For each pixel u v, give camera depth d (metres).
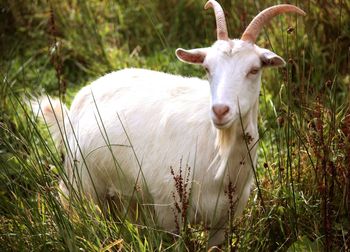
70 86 10.77
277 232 7.22
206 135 6.73
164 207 6.99
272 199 7.38
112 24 12.05
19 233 6.73
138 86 7.41
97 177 7.52
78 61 11.40
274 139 8.48
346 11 9.84
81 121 7.61
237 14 10.25
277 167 7.71
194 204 6.86
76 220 6.69
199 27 11.62
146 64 10.75
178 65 10.28
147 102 7.18
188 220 6.90
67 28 11.82
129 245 6.49
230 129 6.47
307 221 7.23
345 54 9.47
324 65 9.41
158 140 6.96
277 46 9.71
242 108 6.29
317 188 7.12
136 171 7.13
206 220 6.95
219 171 6.62
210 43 10.73
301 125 7.68
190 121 6.82
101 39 11.69
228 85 6.18
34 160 7.20
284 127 7.73
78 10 12.12
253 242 7.09
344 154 7.15
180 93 7.07
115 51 11.27
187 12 11.81
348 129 7.12
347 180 7.02
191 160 6.77
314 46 9.62
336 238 7.04
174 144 6.86
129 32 11.84
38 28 12.08
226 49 6.31
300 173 7.57
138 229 6.93
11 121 8.67
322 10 9.89
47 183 6.90
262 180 7.75
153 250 6.67
